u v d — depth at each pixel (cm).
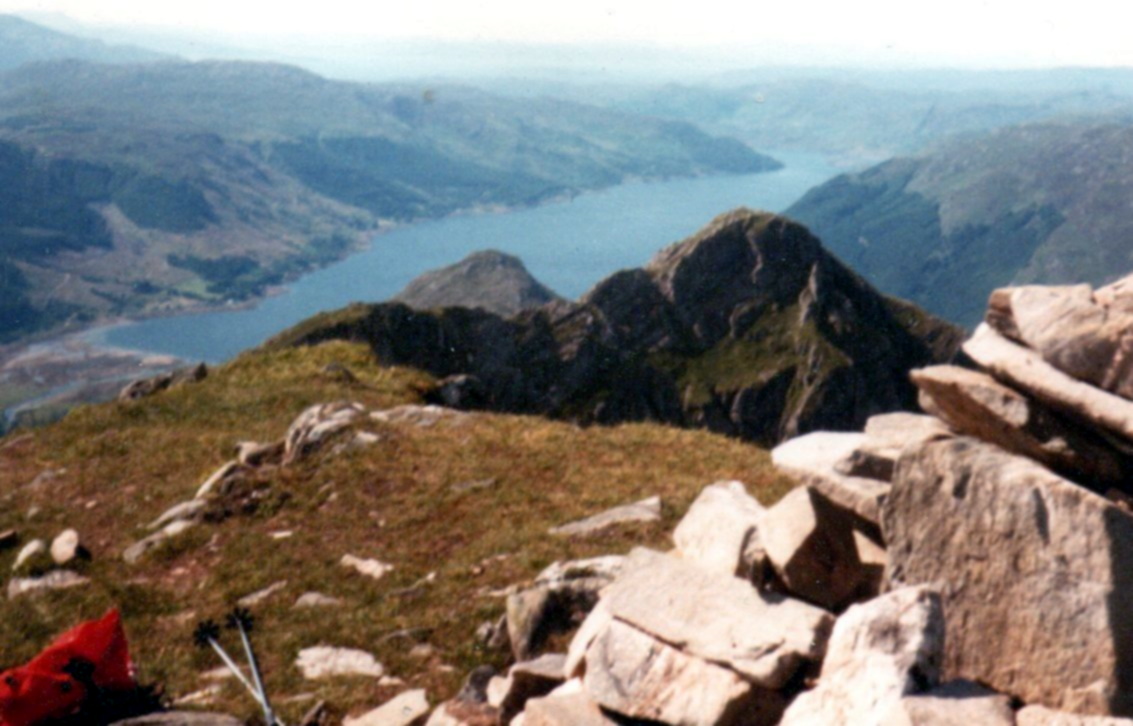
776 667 892
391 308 18625
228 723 1081
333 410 3150
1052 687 712
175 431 3684
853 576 973
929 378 898
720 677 930
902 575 838
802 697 789
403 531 2361
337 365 4475
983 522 779
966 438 845
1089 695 687
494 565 1998
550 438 2973
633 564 1145
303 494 2680
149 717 1049
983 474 785
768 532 1055
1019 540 753
